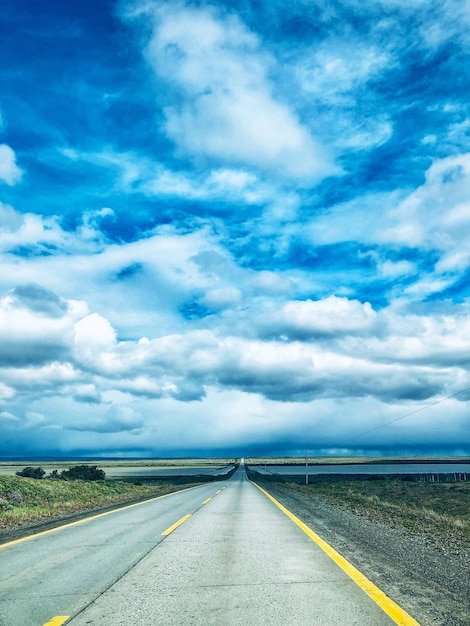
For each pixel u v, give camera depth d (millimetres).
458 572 6781
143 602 5371
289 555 8133
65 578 6613
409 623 4535
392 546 9164
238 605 5188
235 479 61750
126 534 10969
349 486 48281
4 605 5352
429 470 115688
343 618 4695
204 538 10203
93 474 50031
